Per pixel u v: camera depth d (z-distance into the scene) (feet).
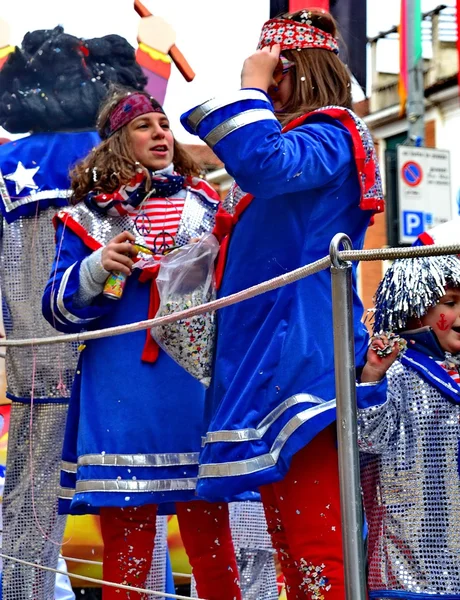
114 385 12.09
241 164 9.28
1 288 15.64
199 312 9.88
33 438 14.94
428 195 26.81
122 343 12.21
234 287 10.18
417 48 26.84
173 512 13.05
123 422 11.89
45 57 15.88
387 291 10.27
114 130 13.19
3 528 14.69
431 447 9.55
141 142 13.01
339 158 9.64
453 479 9.45
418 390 9.70
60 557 14.97
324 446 9.52
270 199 10.03
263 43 10.79
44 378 15.05
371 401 9.37
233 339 10.05
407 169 26.76
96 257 12.03
